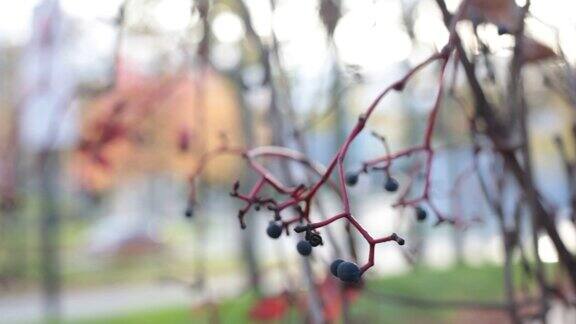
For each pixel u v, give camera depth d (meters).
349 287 2.41
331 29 2.92
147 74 3.29
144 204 18.34
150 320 8.52
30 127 3.68
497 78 2.26
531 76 2.90
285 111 2.70
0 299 10.41
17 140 4.05
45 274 7.89
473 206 2.67
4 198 4.19
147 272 14.17
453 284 6.54
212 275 12.26
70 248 19.06
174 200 16.53
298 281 3.12
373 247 1.26
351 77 2.94
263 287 3.59
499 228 2.49
